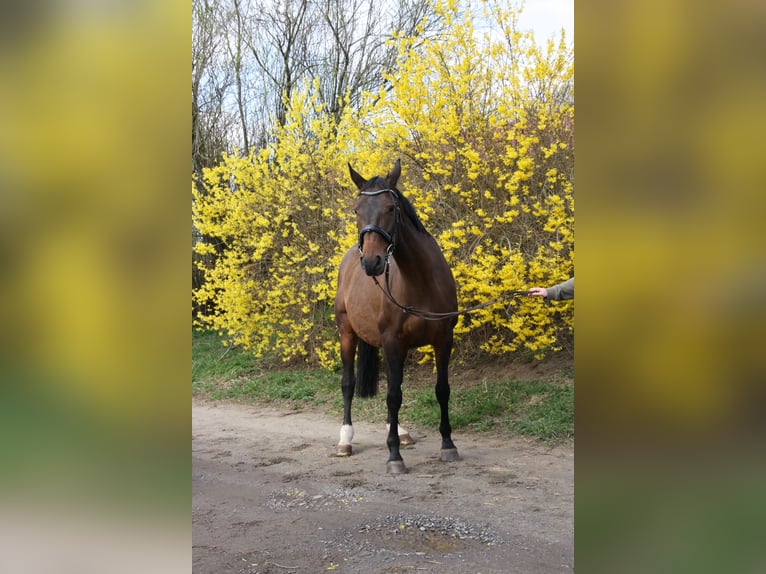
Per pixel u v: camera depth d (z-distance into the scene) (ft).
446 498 11.64
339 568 8.45
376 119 21.59
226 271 26.84
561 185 18.97
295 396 23.27
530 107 19.10
